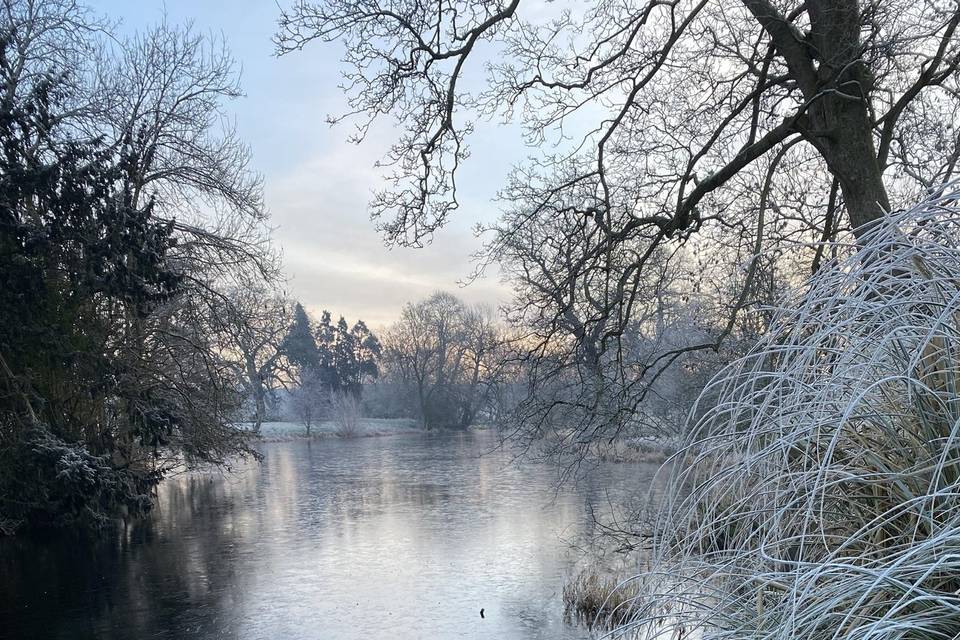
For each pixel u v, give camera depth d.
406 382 76.50
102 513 19.48
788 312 2.37
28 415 17.77
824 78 8.96
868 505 2.13
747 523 2.20
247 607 13.72
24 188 17.70
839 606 1.83
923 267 2.11
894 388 2.11
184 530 21.28
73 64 20.92
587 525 17.92
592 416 10.59
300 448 51.53
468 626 12.23
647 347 16.95
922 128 11.38
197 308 22.88
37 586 15.19
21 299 17.42
